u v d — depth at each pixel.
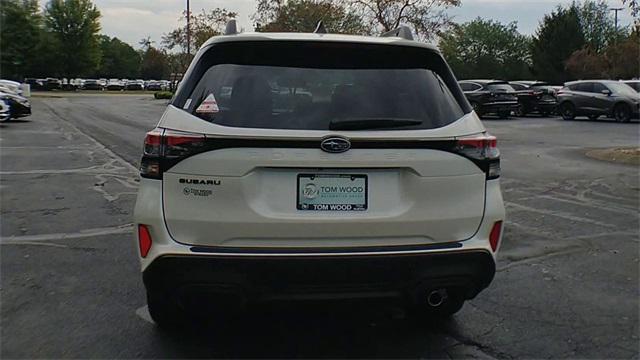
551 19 64.75
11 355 3.61
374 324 4.14
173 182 3.18
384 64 3.54
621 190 9.57
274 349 3.74
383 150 3.23
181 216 3.17
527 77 88.44
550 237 6.60
